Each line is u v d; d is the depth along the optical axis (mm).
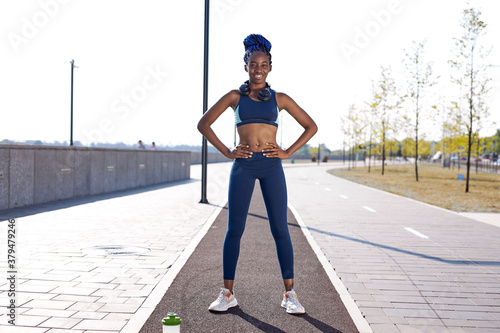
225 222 8484
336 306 3818
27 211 9289
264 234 7344
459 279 4793
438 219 9484
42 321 3318
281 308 3750
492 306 3924
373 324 3424
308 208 11219
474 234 7648
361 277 4797
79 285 4254
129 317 3443
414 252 6117
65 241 6340
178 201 12141
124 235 6926
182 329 3234
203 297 3994
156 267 5000
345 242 6758
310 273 4902
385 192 16578
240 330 3238
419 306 3879
